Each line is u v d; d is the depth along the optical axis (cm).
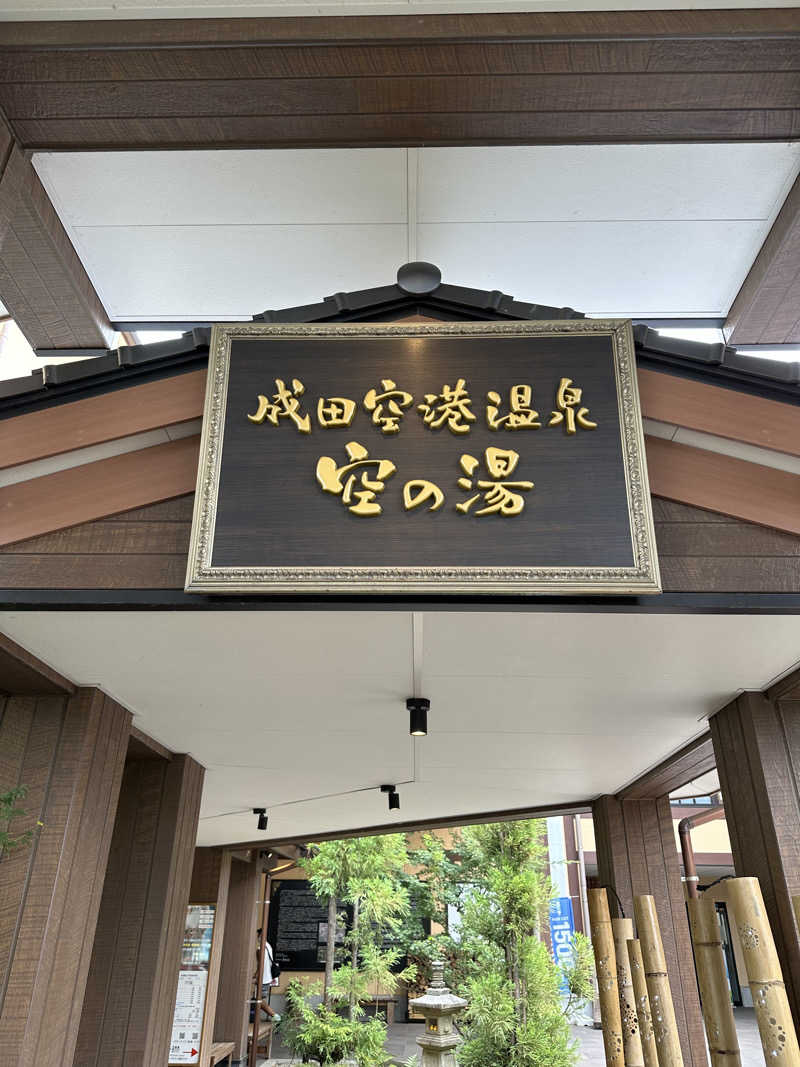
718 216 346
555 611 207
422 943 1052
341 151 312
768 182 327
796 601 204
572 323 218
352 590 191
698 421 218
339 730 397
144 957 396
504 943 630
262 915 938
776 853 299
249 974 840
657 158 315
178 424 225
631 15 230
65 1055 292
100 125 258
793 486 214
